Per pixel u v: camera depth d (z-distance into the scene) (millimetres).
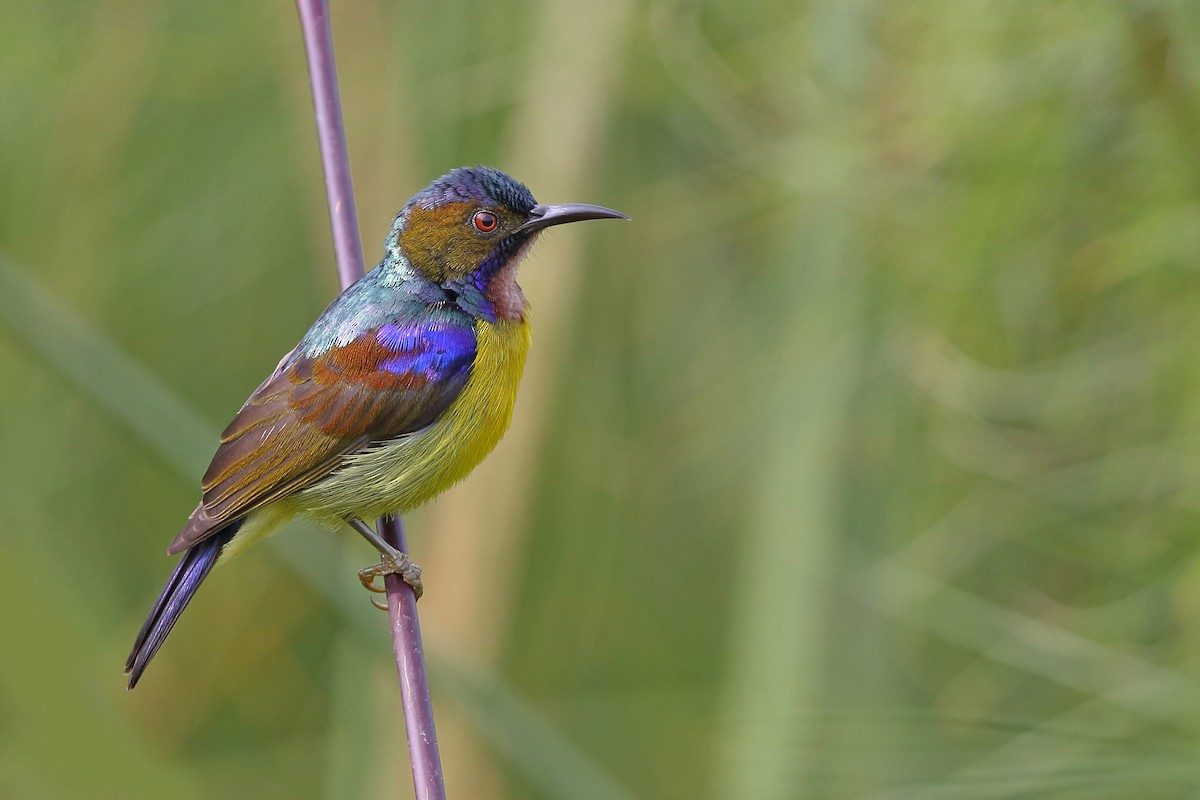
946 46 10609
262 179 12625
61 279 12398
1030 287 10859
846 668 11109
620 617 13289
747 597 11398
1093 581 11023
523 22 12195
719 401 12523
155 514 13109
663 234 12844
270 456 9242
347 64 12289
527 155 12172
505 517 11977
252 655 13594
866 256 11305
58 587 10914
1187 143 10195
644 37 11930
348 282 8570
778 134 11570
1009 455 11086
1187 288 10531
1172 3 9852
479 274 9836
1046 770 8164
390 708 11852
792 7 11344
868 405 11516
